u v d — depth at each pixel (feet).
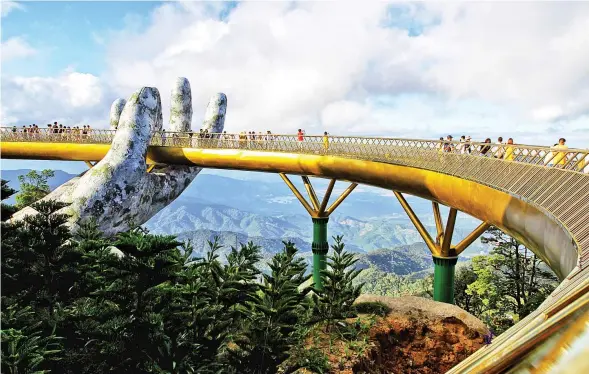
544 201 33.96
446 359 52.29
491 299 101.40
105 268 48.16
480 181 47.52
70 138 130.93
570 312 4.37
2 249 46.06
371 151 72.74
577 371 3.99
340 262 52.95
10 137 136.26
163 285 43.11
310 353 47.16
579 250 21.89
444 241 66.08
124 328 39.96
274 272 43.45
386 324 54.44
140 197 110.83
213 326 41.14
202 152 107.65
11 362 30.14
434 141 60.95
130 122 111.55
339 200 93.66
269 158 94.12
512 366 4.43
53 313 43.86
